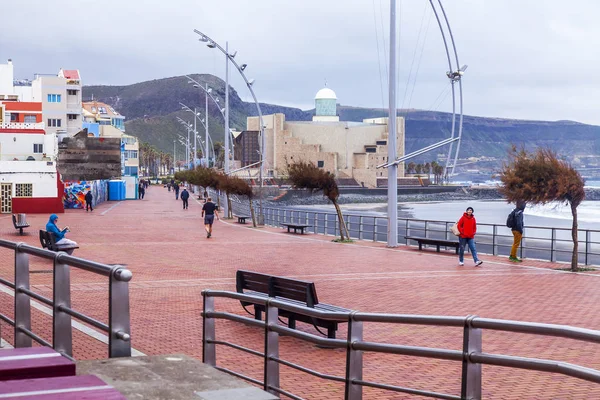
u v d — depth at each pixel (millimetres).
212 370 5227
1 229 37125
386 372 8898
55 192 56281
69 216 51688
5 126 74250
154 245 29781
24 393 4012
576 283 19062
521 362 4172
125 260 23859
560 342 10484
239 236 35938
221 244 30906
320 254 27109
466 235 23734
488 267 23094
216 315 7262
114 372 5098
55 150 72562
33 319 11305
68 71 121062
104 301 14562
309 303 11078
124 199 88438
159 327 12102
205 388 4738
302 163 34875
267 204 135750
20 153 71188
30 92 113312
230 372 7074
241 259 24781
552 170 23109
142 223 44438
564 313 14109
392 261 24734
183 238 33750
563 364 3939
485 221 89625
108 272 5348
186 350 10219
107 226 41219
